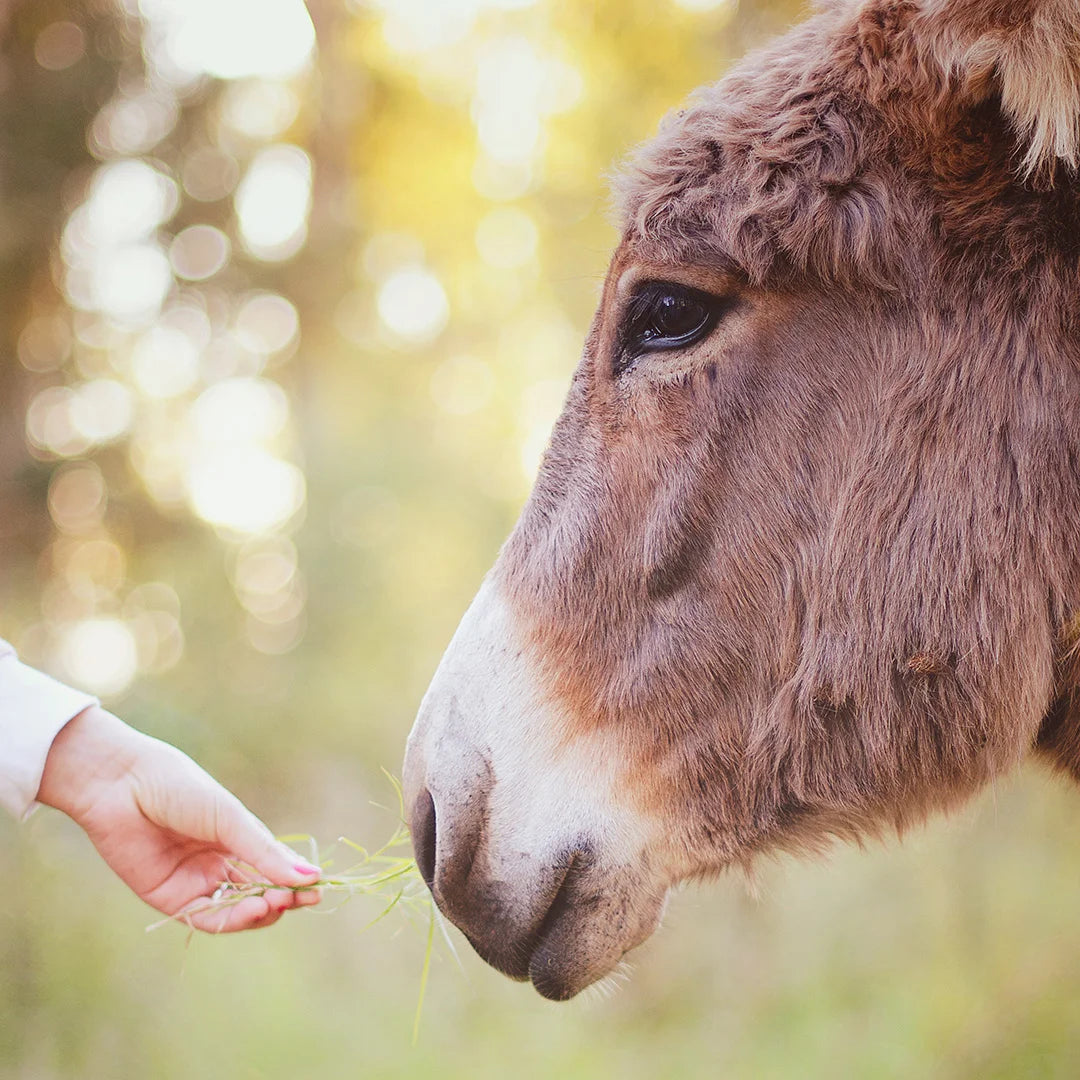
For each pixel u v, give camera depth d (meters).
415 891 1.31
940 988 2.06
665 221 1.18
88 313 4.54
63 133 4.05
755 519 1.19
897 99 1.16
